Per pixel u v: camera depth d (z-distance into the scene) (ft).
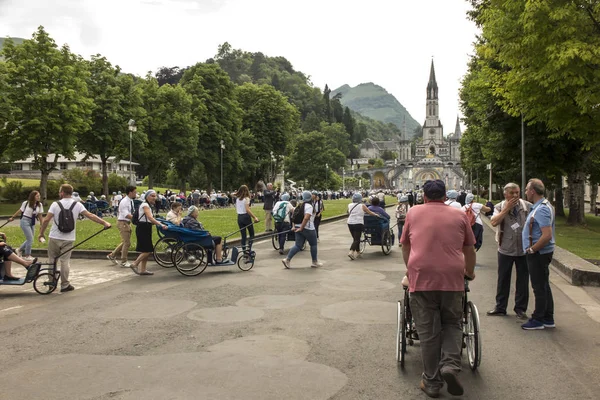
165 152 186.91
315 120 608.60
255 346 21.97
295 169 376.27
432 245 16.74
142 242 40.37
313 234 44.45
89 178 210.18
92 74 164.35
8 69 133.08
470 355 19.65
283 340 22.82
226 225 84.69
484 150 115.55
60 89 143.23
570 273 37.01
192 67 222.07
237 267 44.80
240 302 30.73
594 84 48.11
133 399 16.38
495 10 53.78
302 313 27.91
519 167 97.35
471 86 85.71
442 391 17.17
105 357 20.58
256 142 246.47
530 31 48.70
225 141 209.26
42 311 28.60
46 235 68.33
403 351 19.15
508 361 20.21
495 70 64.64
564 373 18.85
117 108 161.58
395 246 62.85
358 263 47.67
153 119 184.14
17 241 61.41
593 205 160.66
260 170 263.08
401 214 67.36
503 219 27.43
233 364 19.66
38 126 136.98
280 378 18.19
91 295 33.01
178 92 188.65
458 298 16.69
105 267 44.65
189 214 43.45
